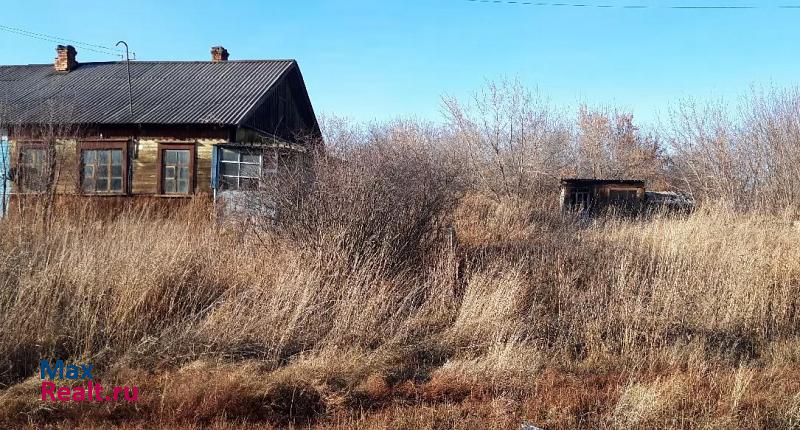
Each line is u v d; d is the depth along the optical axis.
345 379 4.90
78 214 10.55
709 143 17.88
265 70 19.55
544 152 22.34
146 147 16.30
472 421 4.28
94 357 5.05
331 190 7.37
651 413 4.37
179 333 5.55
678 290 7.21
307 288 6.16
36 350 5.09
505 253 8.55
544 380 5.21
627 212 15.75
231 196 8.72
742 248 8.46
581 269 7.89
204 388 4.50
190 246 7.33
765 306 7.05
